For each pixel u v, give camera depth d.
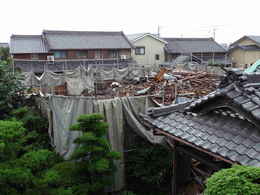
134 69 18.23
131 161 8.29
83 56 26.34
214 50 34.78
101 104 8.03
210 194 2.16
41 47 24.97
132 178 8.69
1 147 3.78
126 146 8.79
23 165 4.51
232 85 3.46
